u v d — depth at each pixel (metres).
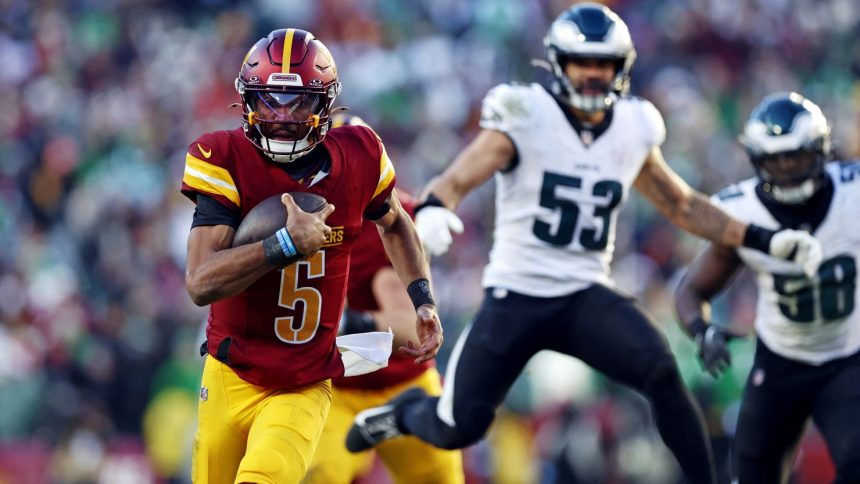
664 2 54.03
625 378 18.27
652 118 19.06
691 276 19.94
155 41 48.28
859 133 52.34
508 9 51.66
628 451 34.91
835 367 19.02
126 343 35.62
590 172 18.72
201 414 15.23
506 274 19.02
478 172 18.56
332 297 14.90
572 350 18.81
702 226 19.20
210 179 14.02
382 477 33.09
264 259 13.41
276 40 14.10
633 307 18.50
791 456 19.91
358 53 48.97
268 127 13.95
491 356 18.66
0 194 42.62
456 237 41.81
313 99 14.02
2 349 34.50
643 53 52.34
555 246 18.73
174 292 38.59
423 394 19.44
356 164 14.65
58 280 38.47
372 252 18.89
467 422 18.52
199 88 46.75
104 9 48.84
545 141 18.62
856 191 19.03
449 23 51.22
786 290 18.95
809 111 18.53
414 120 47.50
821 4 57.09
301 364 14.81
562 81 18.55
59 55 47.19
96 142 43.88
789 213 19.06
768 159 18.48
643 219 41.28
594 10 18.53
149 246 40.03
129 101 45.38
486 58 50.16
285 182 14.26
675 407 18.00
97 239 40.06
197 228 14.02
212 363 15.14
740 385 34.59
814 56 55.34
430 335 14.90
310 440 14.68
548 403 34.72
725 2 54.34
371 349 15.16
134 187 41.84
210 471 15.17
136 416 35.06
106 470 33.81
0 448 32.94
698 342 19.02
